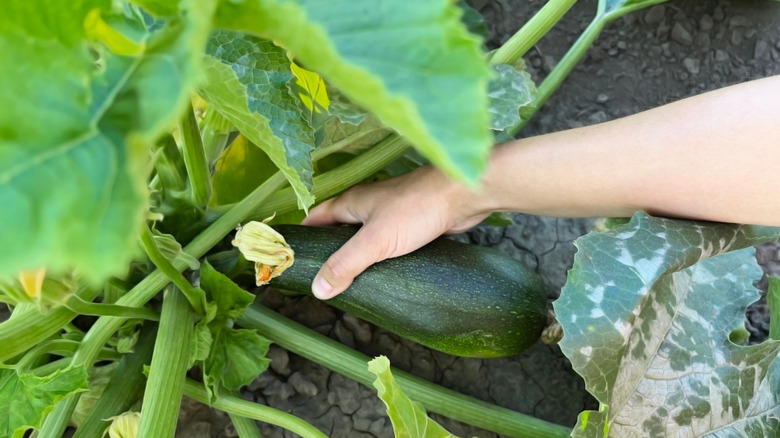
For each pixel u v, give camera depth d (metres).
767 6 0.72
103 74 0.19
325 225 0.56
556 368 0.62
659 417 0.46
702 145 0.42
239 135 0.55
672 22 0.72
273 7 0.18
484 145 0.17
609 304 0.42
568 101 0.71
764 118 0.41
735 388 0.48
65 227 0.16
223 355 0.49
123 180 0.17
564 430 0.55
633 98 0.71
